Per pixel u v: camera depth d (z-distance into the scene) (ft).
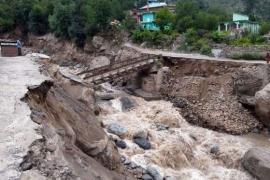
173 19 189.88
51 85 53.52
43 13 225.56
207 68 117.60
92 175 35.78
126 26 186.19
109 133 78.43
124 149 72.69
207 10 247.50
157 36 166.30
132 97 114.11
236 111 104.32
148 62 122.11
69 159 33.81
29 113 38.50
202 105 108.99
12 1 247.70
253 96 106.11
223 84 112.27
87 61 184.55
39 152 31.01
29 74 55.98
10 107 39.81
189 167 74.59
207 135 91.50
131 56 148.25
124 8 241.55
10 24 238.89
